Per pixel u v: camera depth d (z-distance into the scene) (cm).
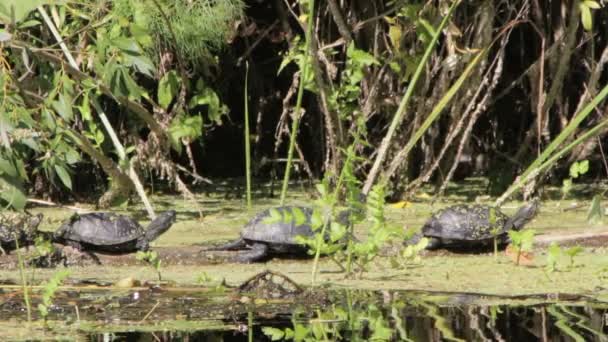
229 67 1555
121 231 998
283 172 1638
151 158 1388
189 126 1341
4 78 1042
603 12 1452
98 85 1170
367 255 909
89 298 812
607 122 851
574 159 1474
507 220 1034
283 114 1400
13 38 1049
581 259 970
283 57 1441
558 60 1386
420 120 1377
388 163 1416
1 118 963
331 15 1396
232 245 1016
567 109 1491
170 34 1275
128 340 661
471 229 1018
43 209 1345
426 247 1035
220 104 1564
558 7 1386
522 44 1485
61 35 1173
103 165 1233
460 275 901
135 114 1404
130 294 826
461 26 1359
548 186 1490
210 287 852
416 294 816
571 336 653
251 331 686
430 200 1405
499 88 1555
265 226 999
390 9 1370
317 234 903
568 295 806
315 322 714
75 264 984
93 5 1116
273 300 801
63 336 677
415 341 646
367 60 1182
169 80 1283
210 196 1468
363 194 1023
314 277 871
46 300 737
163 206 1368
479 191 1466
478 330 676
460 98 1362
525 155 1491
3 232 990
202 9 1269
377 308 761
